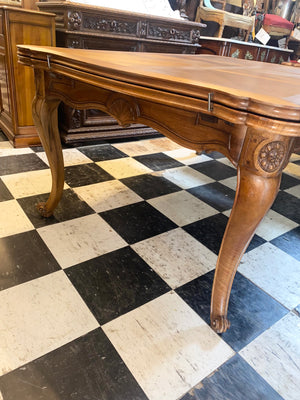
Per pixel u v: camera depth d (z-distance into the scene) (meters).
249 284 1.09
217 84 0.64
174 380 0.74
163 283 1.05
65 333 0.83
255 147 0.62
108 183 1.73
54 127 1.17
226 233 0.77
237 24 3.38
